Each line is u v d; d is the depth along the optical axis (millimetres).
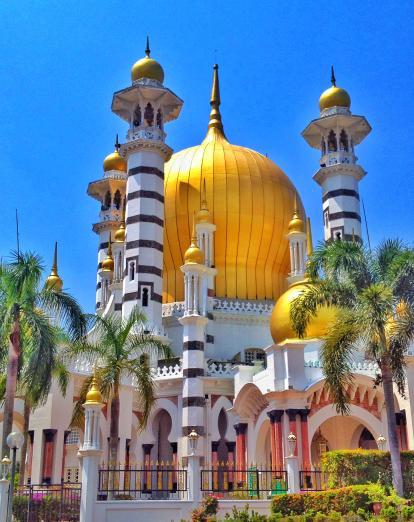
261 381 45094
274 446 41750
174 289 63969
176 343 59688
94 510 29281
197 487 31156
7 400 30922
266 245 64875
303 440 41094
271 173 67438
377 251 32219
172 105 63875
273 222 65375
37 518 30078
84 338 36312
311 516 26500
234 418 51406
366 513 26297
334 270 31953
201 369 52594
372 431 43156
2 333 32312
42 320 32156
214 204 64250
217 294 62719
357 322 29656
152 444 52406
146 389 38094
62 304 33875
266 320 61594
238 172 65500
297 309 32719
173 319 60344
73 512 30203
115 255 66062
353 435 46719
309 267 33156
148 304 55781
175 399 53438
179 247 64438
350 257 31703
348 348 31469
